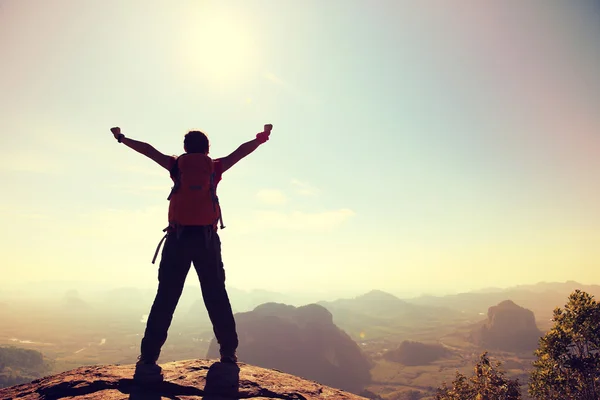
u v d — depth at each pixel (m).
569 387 26.30
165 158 3.99
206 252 3.82
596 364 25.33
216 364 3.91
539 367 28.34
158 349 3.78
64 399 2.93
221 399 3.14
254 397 3.27
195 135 4.15
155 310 3.79
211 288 3.95
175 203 3.84
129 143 4.00
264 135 4.32
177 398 3.09
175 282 3.83
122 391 3.12
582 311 26.69
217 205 3.96
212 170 3.96
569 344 27.53
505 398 31.58
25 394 3.06
